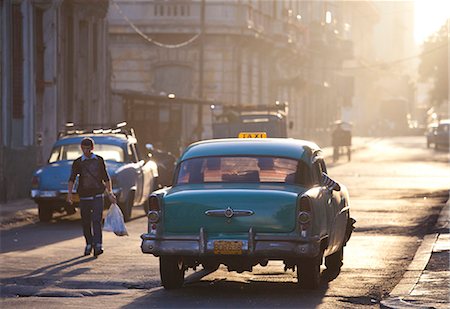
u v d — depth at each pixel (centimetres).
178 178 1675
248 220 1562
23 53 3909
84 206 2116
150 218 1594
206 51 7269
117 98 5566
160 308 1464
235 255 1562
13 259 2034
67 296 1587
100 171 2120
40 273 1831
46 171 2894
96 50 5241
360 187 4453
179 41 7244
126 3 7200
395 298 1482
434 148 9962
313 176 1686
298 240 1554
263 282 1730
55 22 4312
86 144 2123
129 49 7281
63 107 4534
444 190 4241
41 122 4303
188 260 1625
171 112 6269
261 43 7769
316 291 1625
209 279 1769
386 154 8594
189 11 7169
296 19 8969
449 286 1603
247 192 1573
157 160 4331
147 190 3180
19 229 2709
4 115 3706
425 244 2208
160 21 7150
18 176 3722
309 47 9600
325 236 1645
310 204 1566
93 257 2070
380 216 3016
